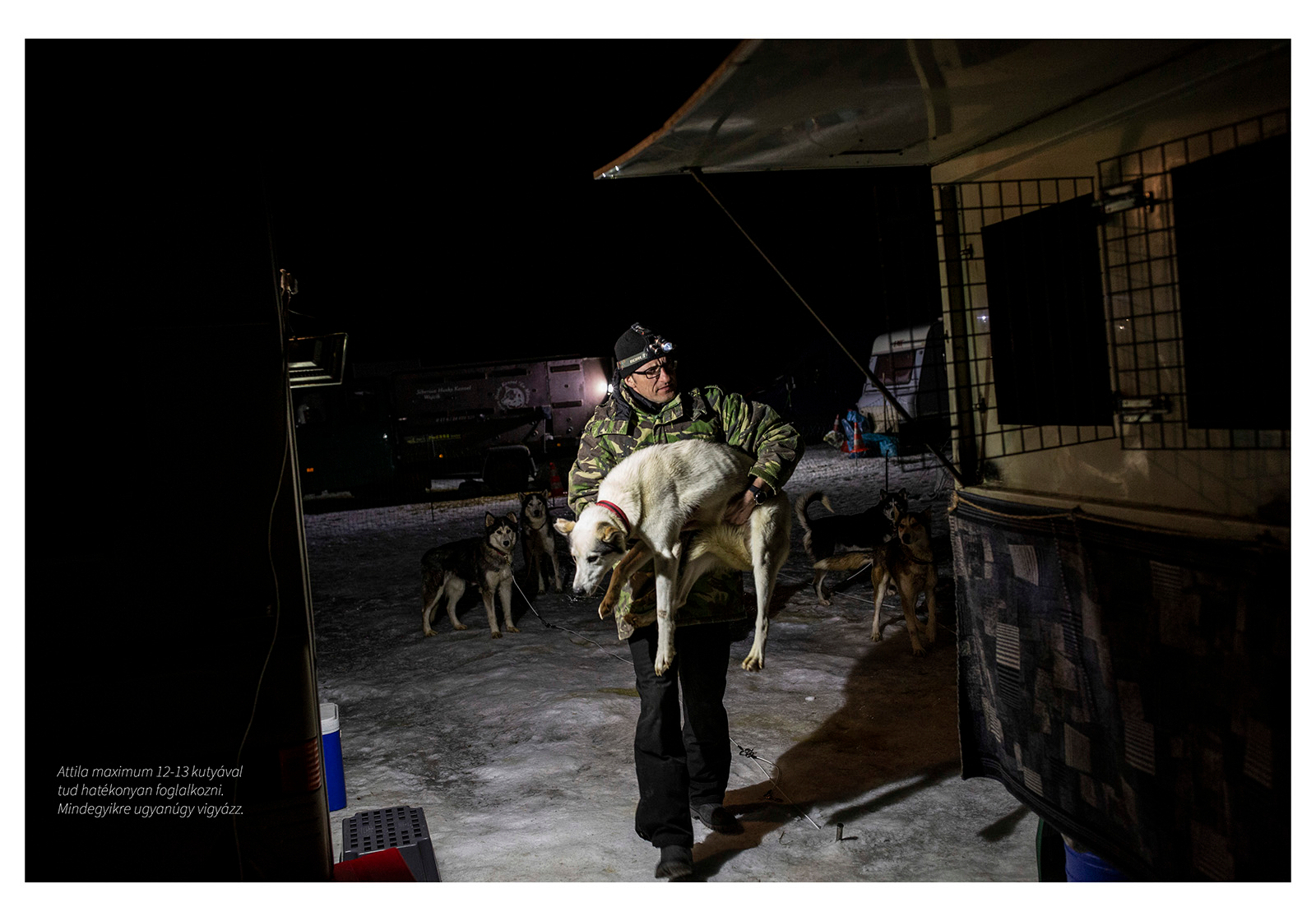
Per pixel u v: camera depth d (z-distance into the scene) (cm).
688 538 292
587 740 411
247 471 214
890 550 519
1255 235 182
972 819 308
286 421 217
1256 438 184
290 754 217
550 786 363
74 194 206
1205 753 190
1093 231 228
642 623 289
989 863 277
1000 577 272
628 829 319
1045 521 245
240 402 214
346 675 580
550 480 1680
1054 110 235
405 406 1714
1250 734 176
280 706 216
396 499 1755
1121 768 218
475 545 666
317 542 1285
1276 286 178
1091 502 238
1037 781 259
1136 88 206
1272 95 175
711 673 305
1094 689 227
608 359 1769
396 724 469
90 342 207
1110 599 219
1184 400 204
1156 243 208
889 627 572
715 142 237
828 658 514
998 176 266
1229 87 185
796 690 462
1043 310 253
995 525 273
